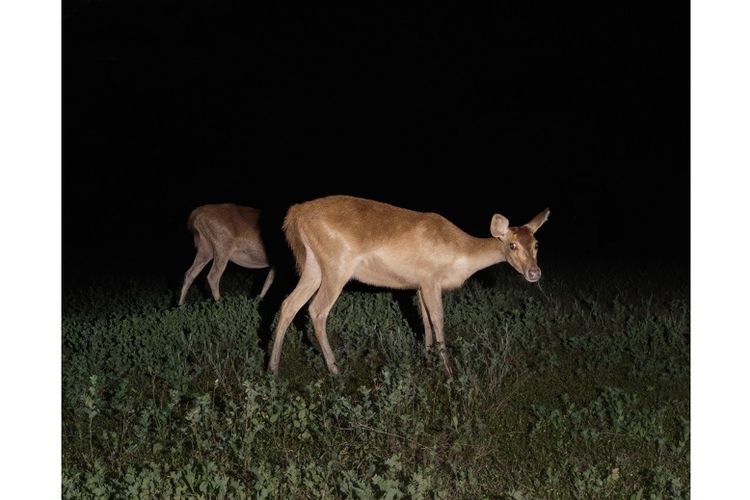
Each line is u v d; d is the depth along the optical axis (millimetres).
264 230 11320
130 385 7844
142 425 6660
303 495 5660
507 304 10812
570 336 9477
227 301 10500
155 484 5699
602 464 6102
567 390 7758
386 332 9203
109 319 10047
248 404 6598
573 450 6336
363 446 6348
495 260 8609
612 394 7090
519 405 7316
